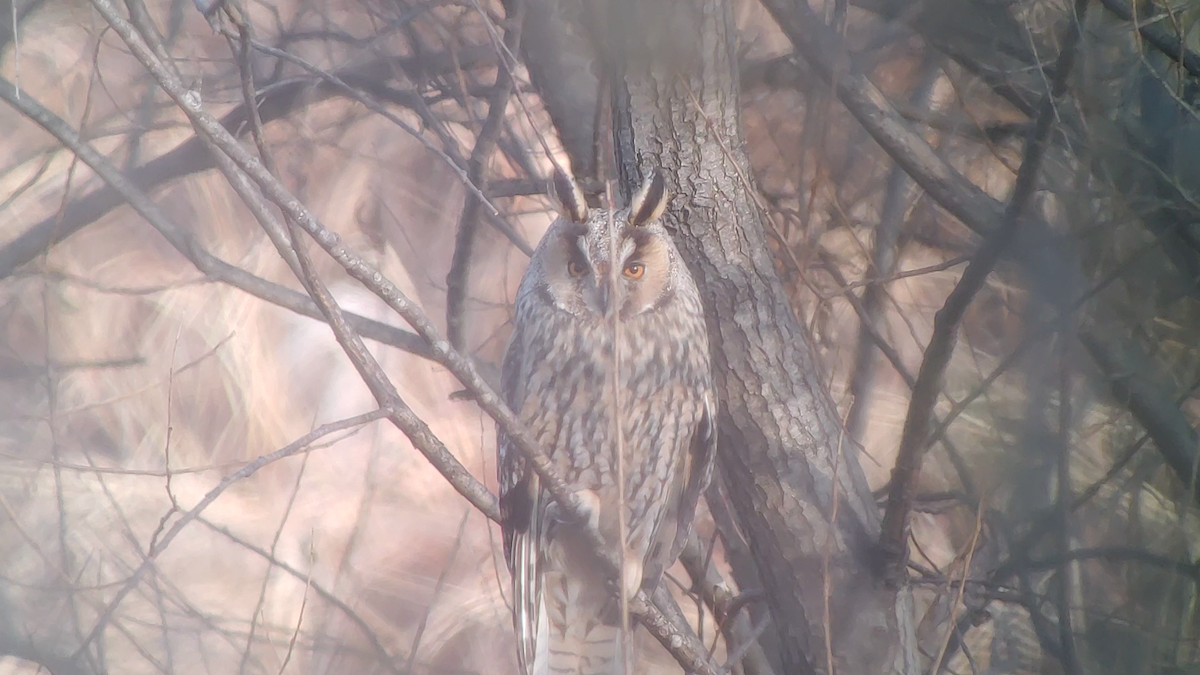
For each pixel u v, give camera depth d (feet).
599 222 28.50
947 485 37.11
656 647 49.14
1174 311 31.55
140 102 39.32
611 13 26.21
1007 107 39.27
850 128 35.88
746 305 27.02
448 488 59.16
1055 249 28.63
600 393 28.63
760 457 26.53
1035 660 33.35
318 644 35.91
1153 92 31.89
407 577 52.65
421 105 33.30
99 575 34.88
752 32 41.68
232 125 34.42
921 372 21.95
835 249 38.73
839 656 25.57
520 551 29.12
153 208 25.13
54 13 46.26
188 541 51.85
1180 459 28.94
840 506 26.30
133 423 57.62
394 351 65.36
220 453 59.62
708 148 27.17
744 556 31.45
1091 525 33.27
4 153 54.85
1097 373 30.81
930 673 28.37
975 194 28.35
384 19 37.11
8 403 44.11
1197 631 31.19
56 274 33.58
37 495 42.47
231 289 63.46
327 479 59.16
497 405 20.29
